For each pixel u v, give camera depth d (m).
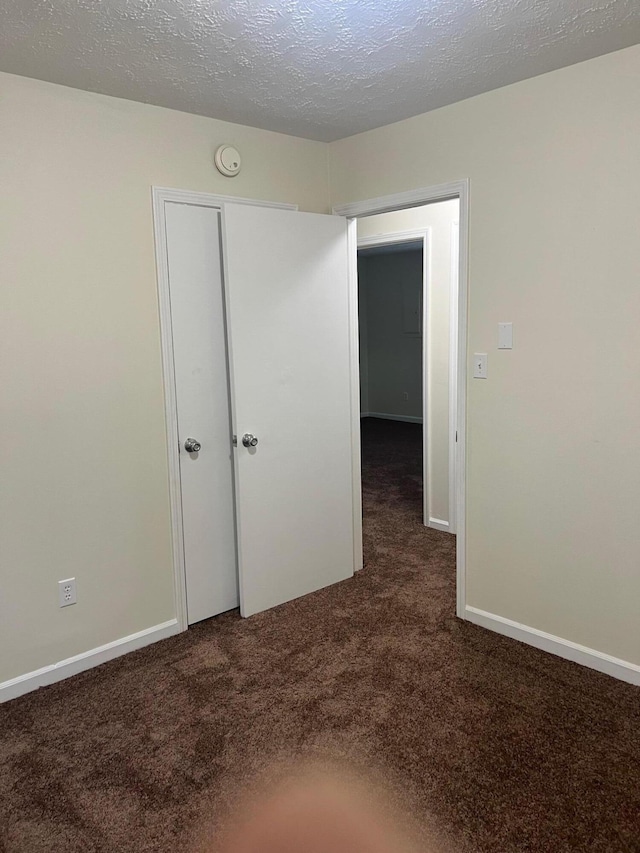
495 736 2.01
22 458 2.25
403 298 8.51
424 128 2.65
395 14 1.73
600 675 2.35
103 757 1.97
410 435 7.64
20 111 2.13
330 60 2.04
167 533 2.71
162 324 2.58
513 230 2.41
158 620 2.72
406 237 3.99
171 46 1.90
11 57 1.96
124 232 2.43
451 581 3.27
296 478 3.03
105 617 2.54
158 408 2.61
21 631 2.32
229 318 2.70
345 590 3.19
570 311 2.29
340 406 3.20
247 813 1.73
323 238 3.01
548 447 2.42
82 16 1.69
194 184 2.62
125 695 2.30
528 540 2.53
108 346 2.43
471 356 2.62
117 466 2.51
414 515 4.44
